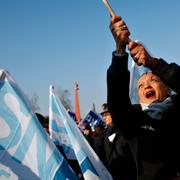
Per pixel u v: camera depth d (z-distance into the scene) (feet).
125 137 8.30
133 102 10.32
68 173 8.82
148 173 7.91
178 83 7.05
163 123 8.04
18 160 8.77
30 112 9.05
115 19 6.98
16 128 8.96
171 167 7.98
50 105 13.65
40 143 8.85
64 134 13.94
